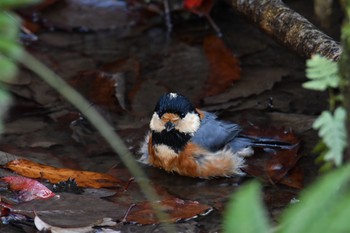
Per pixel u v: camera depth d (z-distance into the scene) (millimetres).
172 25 14469
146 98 11898
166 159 9969
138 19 14641
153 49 13742
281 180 9547
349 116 5391
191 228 8180
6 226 8055
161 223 8227
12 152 10102
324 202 3521
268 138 10531
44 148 10336
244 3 11922
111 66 13000
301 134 10617
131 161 9977
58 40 14031
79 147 10406
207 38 14039
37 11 14328
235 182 9852
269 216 8531
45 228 7891
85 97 11797
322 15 7973
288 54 13148
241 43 13719
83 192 8992
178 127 9836
